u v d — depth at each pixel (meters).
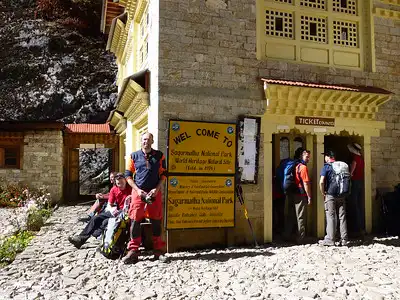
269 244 8.15
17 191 15.76
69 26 29.31
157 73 7.59
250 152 8.15
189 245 7.66
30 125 16.03
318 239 8.69
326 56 9.09
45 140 16.41
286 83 8.08
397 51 9.79
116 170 18.38
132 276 5.67
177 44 7.73
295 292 4.94
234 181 7.90
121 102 10.91
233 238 7.95
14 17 29.73
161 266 6.20
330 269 6.03
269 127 8.41
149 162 6.54
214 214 7.71
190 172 7.57
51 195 16.27
